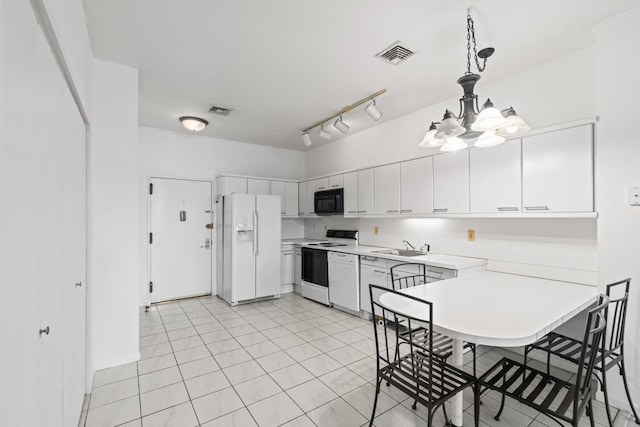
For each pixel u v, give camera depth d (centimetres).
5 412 74
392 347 285
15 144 80
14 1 79
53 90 120
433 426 179
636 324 186
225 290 442
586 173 209
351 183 419
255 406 198
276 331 326
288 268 495
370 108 312
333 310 401
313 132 452
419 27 203
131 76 254
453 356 177
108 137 246
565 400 140
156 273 432
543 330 137
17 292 82
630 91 187
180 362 257
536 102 255
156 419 186
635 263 186
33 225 95
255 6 181
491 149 263
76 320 173
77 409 175
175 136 450
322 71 263
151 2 177
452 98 321
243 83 286
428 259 298
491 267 291
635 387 187
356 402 203
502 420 184
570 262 240
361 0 177
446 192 299
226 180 460
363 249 395
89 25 198
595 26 200
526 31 207
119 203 250
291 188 531
